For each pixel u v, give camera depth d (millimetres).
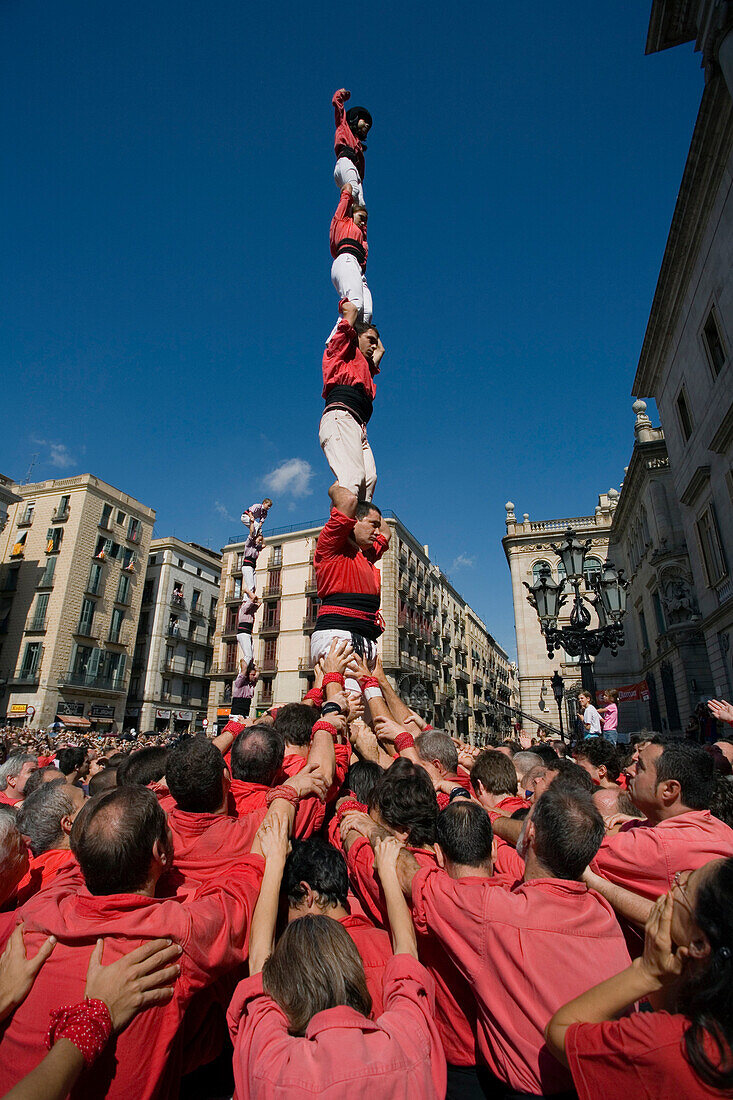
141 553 39375
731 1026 1180
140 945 1597
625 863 2312
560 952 1659
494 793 3178
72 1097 1407
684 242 16344
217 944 1699
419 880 1959
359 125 4848
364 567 3600
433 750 3129
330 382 3861
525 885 1854
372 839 2174
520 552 34438
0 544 36438
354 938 1919
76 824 2102
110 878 1709
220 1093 1974
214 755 2379
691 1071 1192
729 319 14539
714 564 17156
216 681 40281
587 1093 1331
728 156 13617
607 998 1435
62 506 36156
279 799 2158
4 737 13914
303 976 1472
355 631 3461
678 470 19422
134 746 12391
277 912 1906
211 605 46656
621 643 10281
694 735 10961
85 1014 1389
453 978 1962
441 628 47500
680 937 1322
